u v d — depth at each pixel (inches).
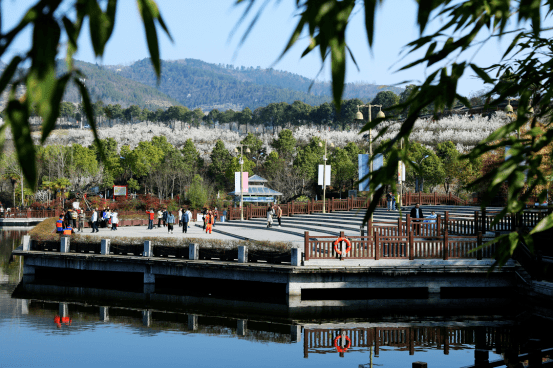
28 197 2733.8
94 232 1427.2
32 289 876.6
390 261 751.1
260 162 4224.9
